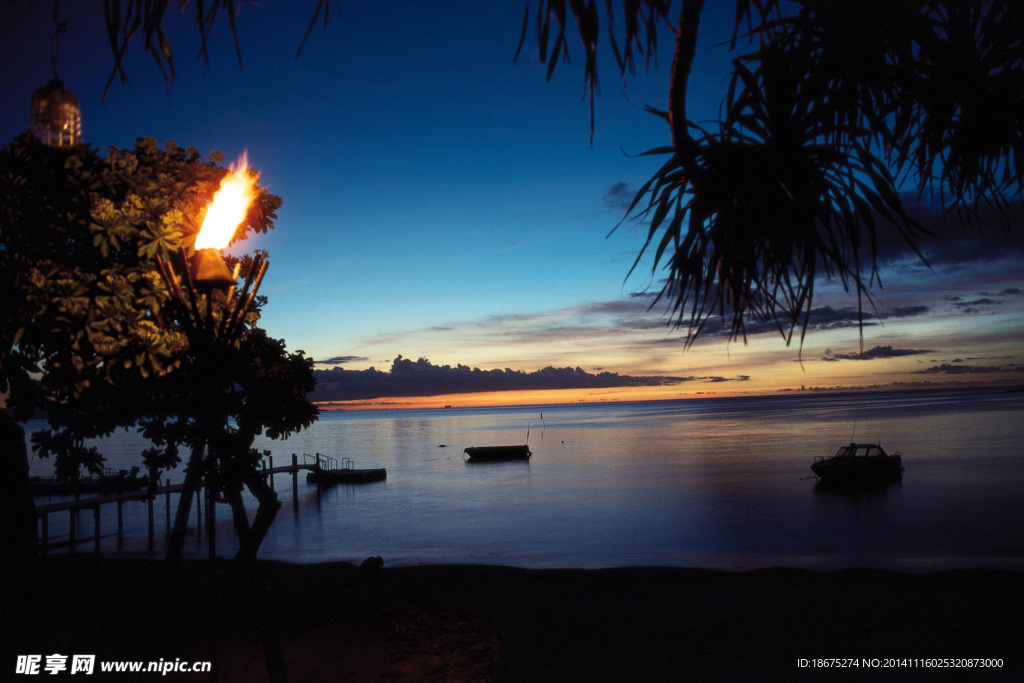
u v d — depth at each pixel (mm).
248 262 8633
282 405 7957
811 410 194125
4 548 7395
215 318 7266
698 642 8625
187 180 7508
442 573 15016
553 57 1458
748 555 21188
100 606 8344
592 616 9867
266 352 8312
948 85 1762
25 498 7758
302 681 6281
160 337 6621
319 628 7934
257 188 8297
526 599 11430
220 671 6371
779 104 1644
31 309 6281
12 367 6828
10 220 7023
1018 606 10562
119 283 6602
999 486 35906
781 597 11477
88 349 6797
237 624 7914
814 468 38656
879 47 1699
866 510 30359
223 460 7637
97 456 8031
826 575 14633
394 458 75312
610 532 26578
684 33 1485
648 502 35000
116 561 15641
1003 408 141875
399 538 26344
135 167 7348
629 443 85750
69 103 3348
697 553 21812
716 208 1600
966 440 65938
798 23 1709
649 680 7164
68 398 7246
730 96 1678
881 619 9844
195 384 6832
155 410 7348
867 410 165625
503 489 43531
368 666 6746
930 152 1898
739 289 1602
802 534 25125
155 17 1509
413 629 8102
